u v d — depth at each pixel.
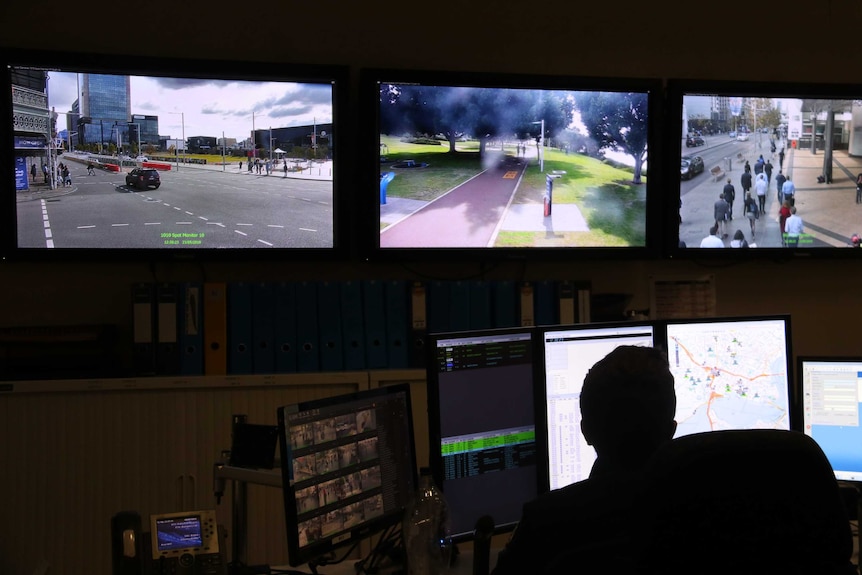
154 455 3.01
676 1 3.70
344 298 3.16
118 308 3.35
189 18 3.38
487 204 3.38
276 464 1.83
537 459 2.05
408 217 3.34
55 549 2.96
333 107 3.30
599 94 3.42
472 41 3.57
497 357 2.00
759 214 3.56
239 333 3.09
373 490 1.90
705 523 1.09
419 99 3.31
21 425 2.95
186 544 1.76
